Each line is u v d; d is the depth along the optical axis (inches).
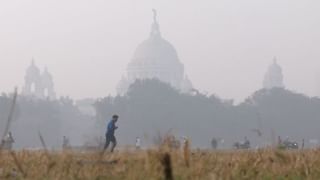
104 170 684.1
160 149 585.6
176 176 604.4
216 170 717.9
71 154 713.6
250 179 693.9
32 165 785.6
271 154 815.1
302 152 1032.8
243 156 957.2
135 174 611.2
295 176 715.4
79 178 657.6
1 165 784.3
